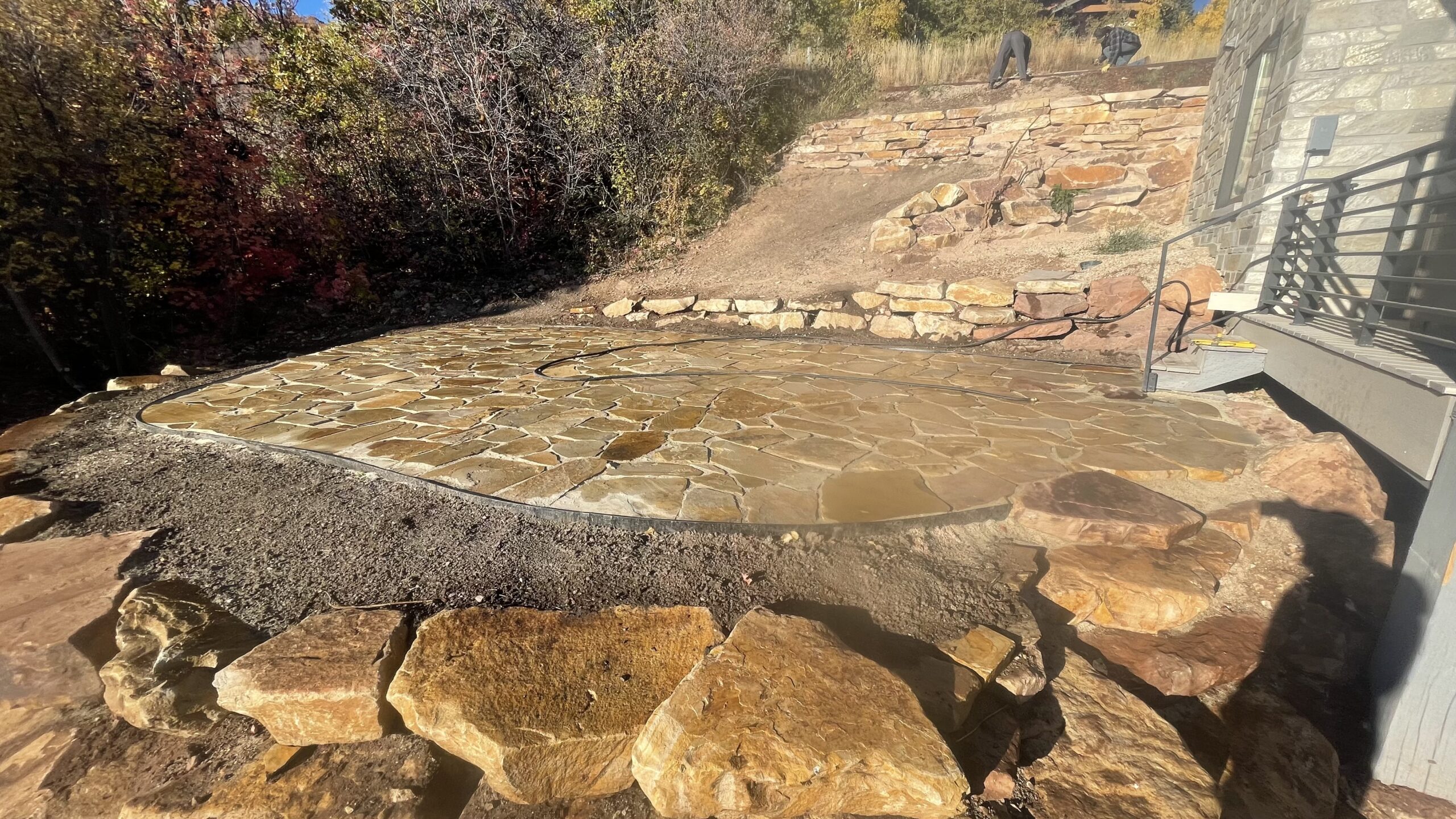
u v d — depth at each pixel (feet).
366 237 33.53
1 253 20.31
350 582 9.08
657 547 9.46
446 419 15.23
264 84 30.55
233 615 8.63
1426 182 17.33
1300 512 10.77
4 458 13.83
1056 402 16.57
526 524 10.21
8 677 7.98
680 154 35.86
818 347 23.99
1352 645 8.45
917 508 10.37
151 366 24.67
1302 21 18.86
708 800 5.83
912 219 30.40
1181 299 20.99
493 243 35.60
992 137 35.40
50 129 20.67
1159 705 7.88
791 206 37.09
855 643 7.63
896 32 55.47
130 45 24.21
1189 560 9.37
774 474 11.76
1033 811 6.27
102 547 10.11
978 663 7.24
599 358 22.09
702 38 35.73
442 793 6.70
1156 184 28.73
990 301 24.08
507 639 7.55
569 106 33.83
